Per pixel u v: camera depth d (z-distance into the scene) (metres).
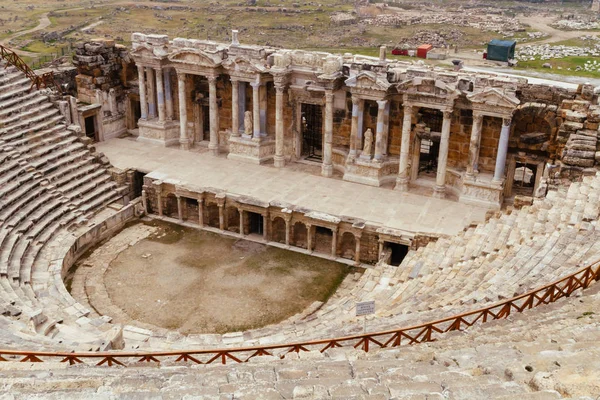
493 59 97.62
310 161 51.88
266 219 43.91
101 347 23.78
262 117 51.16
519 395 10.81
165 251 43.16
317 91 48.12
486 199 44.34
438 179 45.47
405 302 28.14
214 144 52.84
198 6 140.25
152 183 47.12
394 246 43.09
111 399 12.38
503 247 31.12
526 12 163.88
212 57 49.38
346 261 42.44
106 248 43.34
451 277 30.28
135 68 57.44
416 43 112.38
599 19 149.75
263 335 28.62
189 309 36.56
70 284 38.75
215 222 47.09
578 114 39.19
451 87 42.66
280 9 137.38
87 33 102.94
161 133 54.47
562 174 36.69
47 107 50.03
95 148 50.75
